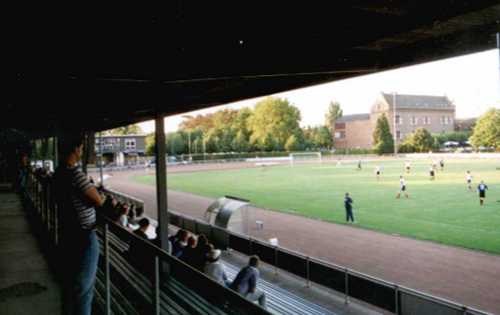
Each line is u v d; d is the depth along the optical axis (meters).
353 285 12.10
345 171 65.94
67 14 5.84
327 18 6.29
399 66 7.64
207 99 13.99
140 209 17.45
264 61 8.88
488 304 12.68
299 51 8.13
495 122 93.75
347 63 7.99
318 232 23.48
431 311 9.80
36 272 6.71
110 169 88.25
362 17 6.30
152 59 8.89
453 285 14.53
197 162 103.81
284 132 121.25
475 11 5.37
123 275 4.00
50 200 7.31
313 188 44.62
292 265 14.64
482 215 27.16
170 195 43.03
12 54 8.05
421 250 19.23
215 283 1.99
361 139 133.12
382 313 11.60
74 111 19.14
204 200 38.44
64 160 3.57
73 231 3.50
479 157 89.25
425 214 28.06
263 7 5.79
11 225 11.38
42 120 22.47
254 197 38.94
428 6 5.79
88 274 3.50
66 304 3.62
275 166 87.19
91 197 3.46
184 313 2.45
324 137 131.50
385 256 18.38
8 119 22.30
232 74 9.41
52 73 9.88
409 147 107.12
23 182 17.34
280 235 22.91
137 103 15.07
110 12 5.80
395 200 34.59
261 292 8.65
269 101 120.38
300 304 11.48
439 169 63.00
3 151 30.58
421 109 129.50
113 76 10.16
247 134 124.81
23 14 5.77
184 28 6.68
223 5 5.70
